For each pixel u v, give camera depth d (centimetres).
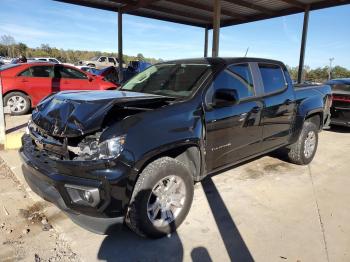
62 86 982
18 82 922
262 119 432
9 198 390
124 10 1239
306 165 554
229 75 395
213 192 427
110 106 309
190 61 431
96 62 3064
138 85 445
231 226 343
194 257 291
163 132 304
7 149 566
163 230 315
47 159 296
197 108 345
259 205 394
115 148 272
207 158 361
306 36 1243
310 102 529
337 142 745
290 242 316
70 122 293
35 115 350
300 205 397
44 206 372
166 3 1193
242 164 544
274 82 467
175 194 328
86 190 266
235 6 1238
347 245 313
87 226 292
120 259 285
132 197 291
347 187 459
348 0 1102
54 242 307
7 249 293
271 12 1306
